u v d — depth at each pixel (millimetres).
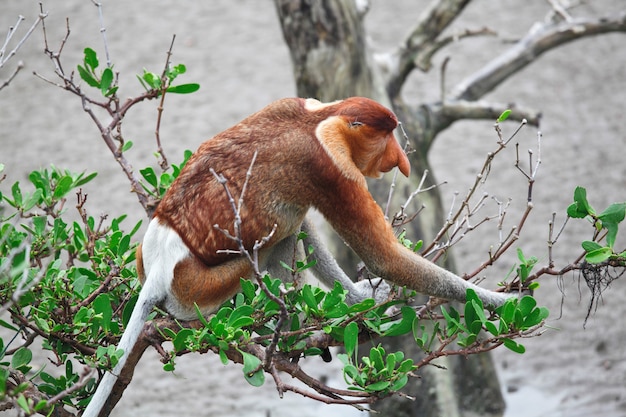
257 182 6094
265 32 23500
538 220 16469
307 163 6117
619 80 21281
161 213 6285
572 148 18594
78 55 21906
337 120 6188
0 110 20297
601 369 13594
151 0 25266
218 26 23781
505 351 14242
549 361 13859
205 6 24938
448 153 18656
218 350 5629
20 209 6402
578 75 21453
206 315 6258
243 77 21406
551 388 13219
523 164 18078
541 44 12375
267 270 6621
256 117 6309
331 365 13836
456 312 5895
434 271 6246
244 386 13547
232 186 6094
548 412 12633
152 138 19062
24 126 19609
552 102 20328
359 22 11602
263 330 6094
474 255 15570
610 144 18703
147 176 6949
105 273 6539
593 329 14430
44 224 6363
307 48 11453
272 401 13148
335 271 6879
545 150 18547
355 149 6234
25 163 18203
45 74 21422
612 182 17375
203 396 13289
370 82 11648
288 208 6188
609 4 23109
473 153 18609
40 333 6066
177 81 21094
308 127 6203
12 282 5828
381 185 11742
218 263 6164
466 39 22609
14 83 21203
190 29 23578
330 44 11398
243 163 6121
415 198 11828
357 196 6152
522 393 13141
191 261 6148
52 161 18266
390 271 6219
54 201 6734
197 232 6125
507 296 6316
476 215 16609
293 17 11391
